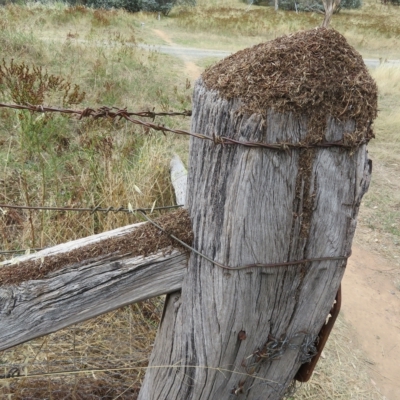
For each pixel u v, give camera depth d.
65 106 3.79
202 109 1.15
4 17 8.89
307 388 2.33
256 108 1.05
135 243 1.25
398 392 2.54
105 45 8.27
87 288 1.22
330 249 1.29
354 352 2.77
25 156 3.36
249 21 18.28
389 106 7.97
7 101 4.07
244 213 1.17
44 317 1.20
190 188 1.27
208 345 1.39
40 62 6.45
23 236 2.39
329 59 1.06
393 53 15.62
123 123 4.00
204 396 1.52
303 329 1.45
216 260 1.25
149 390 1.63
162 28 16.23
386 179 5.35
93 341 2.03
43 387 1.81
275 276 1.29
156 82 7.08
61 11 12.05
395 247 4.11
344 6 27.12
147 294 1.31
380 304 3.33
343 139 1.12
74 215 2.52
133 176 3.01
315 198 1.19
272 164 1.11
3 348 1.18
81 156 3.40
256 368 1.50
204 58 11.19
